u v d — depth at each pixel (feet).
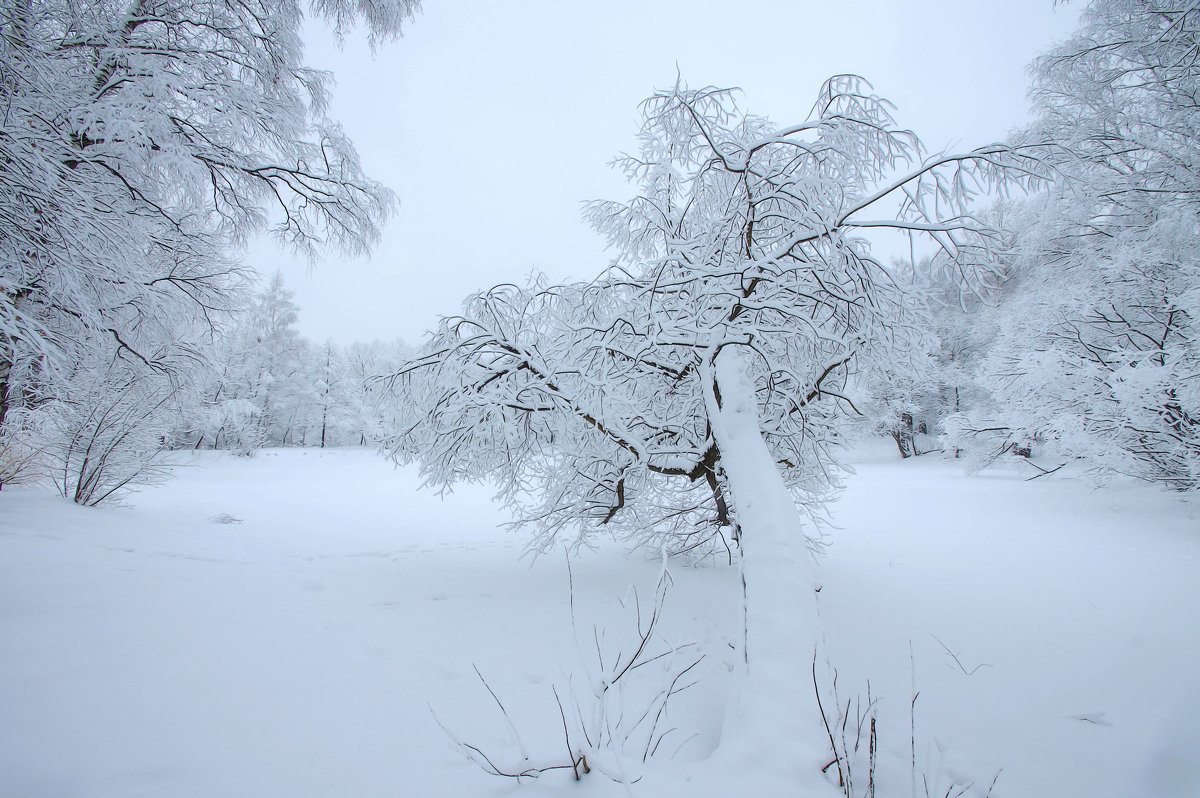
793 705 7.43
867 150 13.50
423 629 12.38
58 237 13.89
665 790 6.34
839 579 18.34
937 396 85.76
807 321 12.44
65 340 17.16
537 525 18.97
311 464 82.64
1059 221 34.30
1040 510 30.58
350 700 8.41
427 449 16.21
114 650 9.00
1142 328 31.96
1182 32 24.30
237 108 20.20
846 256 12.97
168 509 33.32
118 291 17.70
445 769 6.70
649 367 15.97
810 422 16.03
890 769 7.43
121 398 26.55
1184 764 7.75
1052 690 10.42
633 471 17.02
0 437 23.43
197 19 21.01
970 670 11.28
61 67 15.67
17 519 19.43
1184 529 23.38
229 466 75.10
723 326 14.06
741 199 14.07
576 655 11.25
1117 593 15.92
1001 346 36.99
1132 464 28.07
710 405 13.39
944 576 18.51
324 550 23.57
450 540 27.09
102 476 27.78
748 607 9.16
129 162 17.76
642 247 19.70
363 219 25.38
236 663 9.23
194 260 26.73
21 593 10.85
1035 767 7.89
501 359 15.58
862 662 11.49
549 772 6.82
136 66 17.03
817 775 6.56
